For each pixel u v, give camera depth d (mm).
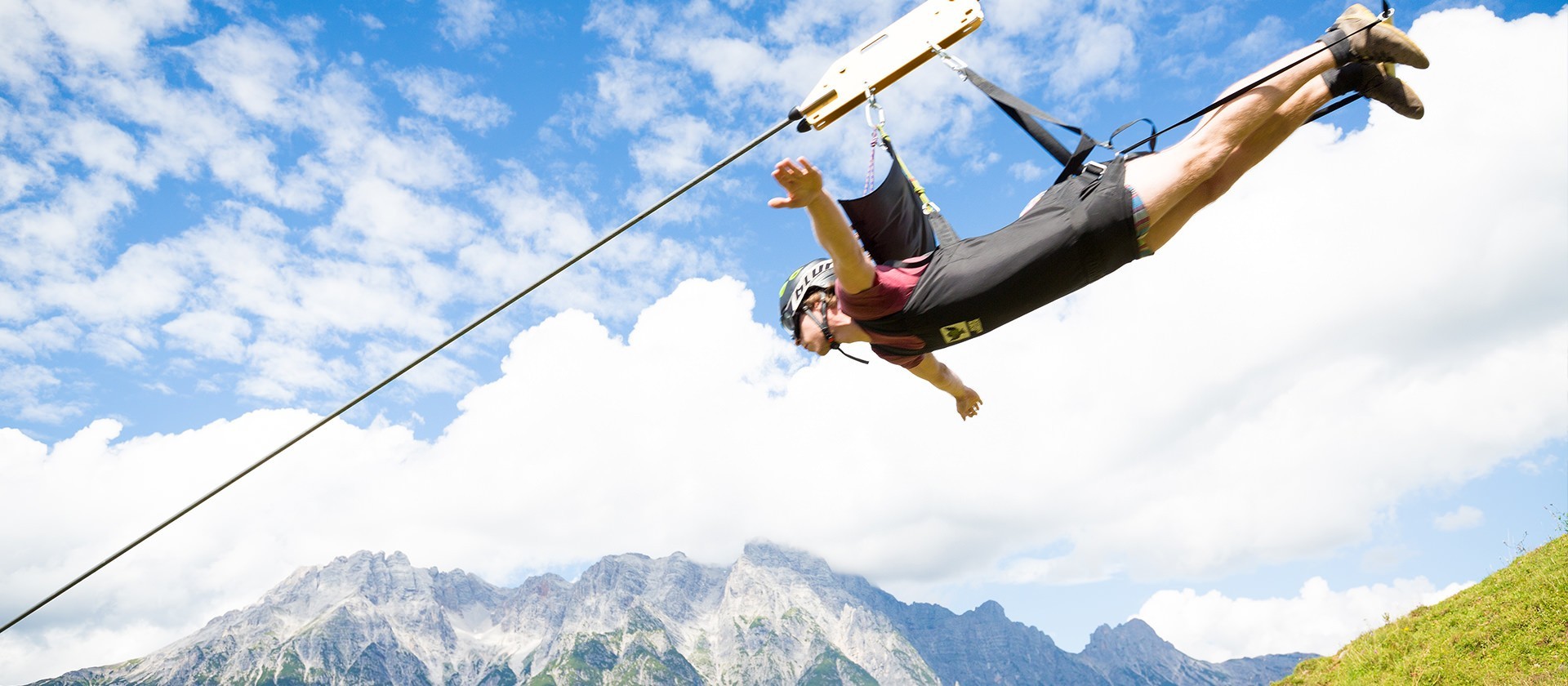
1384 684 21422
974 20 3787
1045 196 3588
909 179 3889
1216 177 3602
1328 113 3631
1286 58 3447
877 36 3891
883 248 3727
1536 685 17875
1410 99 3482
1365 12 3459
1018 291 3469
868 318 3697
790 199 3309
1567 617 19438
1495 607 21594
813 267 4109
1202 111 3455
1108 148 3496
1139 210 3375
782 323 4211
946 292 3508
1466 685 19391
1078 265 3439
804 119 3930
